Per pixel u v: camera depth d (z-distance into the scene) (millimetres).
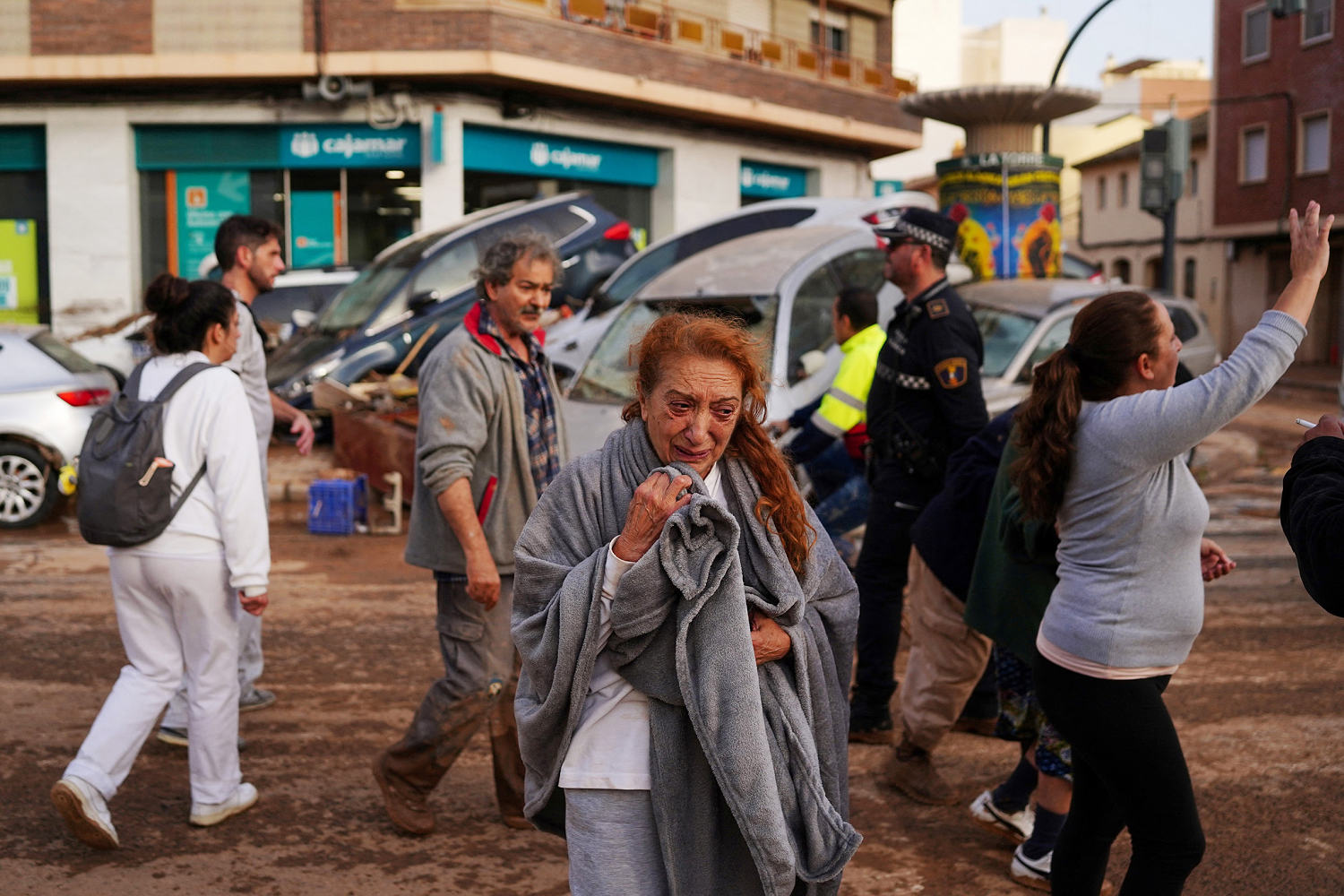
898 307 5141
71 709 5629
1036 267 15453
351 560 9008
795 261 9555
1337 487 2477
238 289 5332
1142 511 2982
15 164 20500
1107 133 52844
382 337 13648
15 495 10781
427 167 19891
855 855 4152
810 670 2572
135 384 4285
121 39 19438
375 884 3941
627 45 21141
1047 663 3141
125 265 20281
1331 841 4176
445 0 19062
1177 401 2898
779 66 24453
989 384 9695
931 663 4465
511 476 4152
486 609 4066
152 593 4215
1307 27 34750
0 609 7469
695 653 2438
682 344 2461
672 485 2396
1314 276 2871
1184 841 3002
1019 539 3510
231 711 4398
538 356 4301
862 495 6426
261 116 20031
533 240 4145
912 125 27875
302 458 13352
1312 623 7070
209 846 4219
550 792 2557
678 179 23266
